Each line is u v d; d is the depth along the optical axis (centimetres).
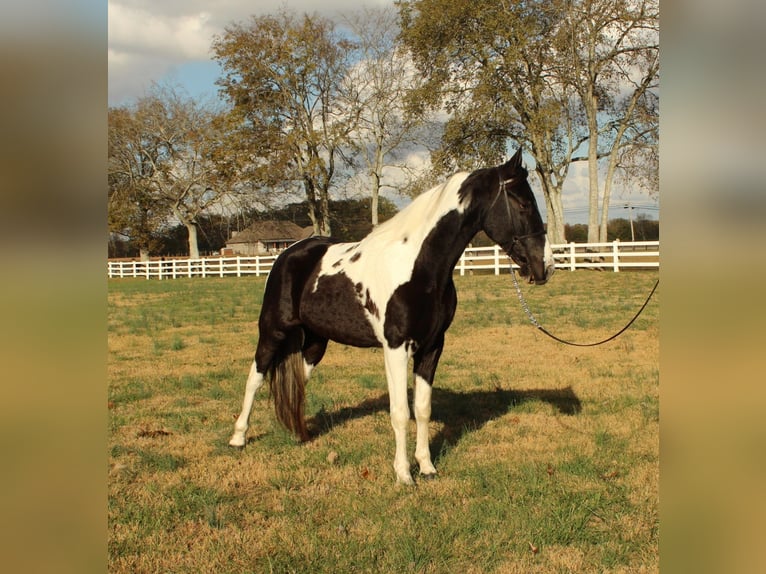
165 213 4538
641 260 2548
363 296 475
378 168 3809
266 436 574
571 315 1316
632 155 3055
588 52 2869
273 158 3828
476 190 443
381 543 363
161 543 370
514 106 3041
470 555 348
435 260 443
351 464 493
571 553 347
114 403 701
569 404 646
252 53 3666
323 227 4075
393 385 451
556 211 3197
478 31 2895
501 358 913
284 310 524
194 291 2397
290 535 375
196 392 753
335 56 3703
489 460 490
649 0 2639
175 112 4350
